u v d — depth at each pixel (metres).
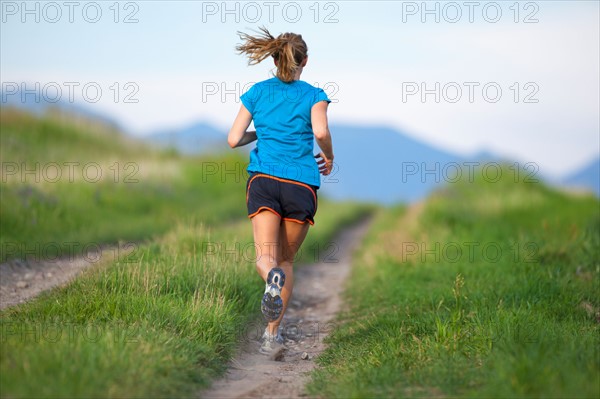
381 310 24.03
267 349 19.09
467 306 21.61
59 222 40.84
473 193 61.44
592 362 13.58
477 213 52.44
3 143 65.19
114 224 44.38
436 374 14.16
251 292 23.58
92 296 19.02
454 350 15.85
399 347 16.94
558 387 12.30
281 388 15.12
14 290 26.52
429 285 27.47
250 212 17.52
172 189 64.25
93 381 12.36
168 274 22.05
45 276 29.36
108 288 20.58
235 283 23.22
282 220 17.86
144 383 12.90
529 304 21.19
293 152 17.53
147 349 14.27
